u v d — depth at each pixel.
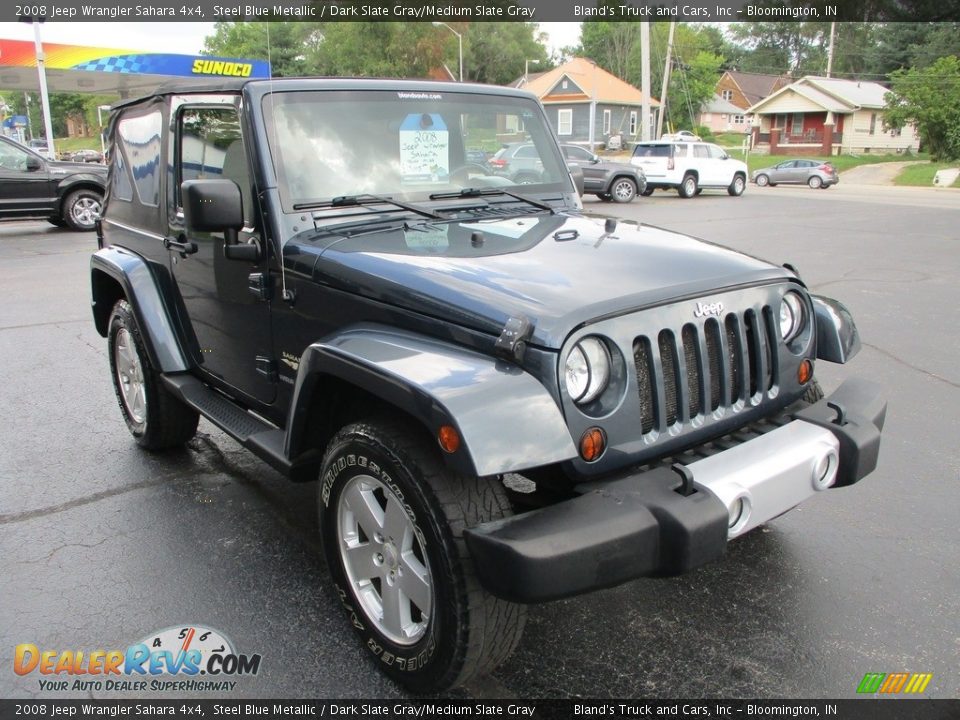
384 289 2.59
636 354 2.36
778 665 2.71
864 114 50.00
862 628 2.90
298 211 3.03
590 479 2.32
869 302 8.37
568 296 2.33
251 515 3.81
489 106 3.67
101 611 3.04
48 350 6.78
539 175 3.82
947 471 4.19
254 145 3.04
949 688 2.59
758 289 2.70
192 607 3.06
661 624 2.94
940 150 41.03
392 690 2.61
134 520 3.76
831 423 2.67
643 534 2.14
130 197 4.46
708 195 26.69
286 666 2.73
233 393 3.68
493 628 2.28
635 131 57.44
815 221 16.89
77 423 5.07
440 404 2.09
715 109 73.00
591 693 2.59
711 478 2.33
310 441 2.84
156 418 4.30
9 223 17.30
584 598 3.11
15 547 3.51
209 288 3.58
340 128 3.21
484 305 2.33
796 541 3.50
